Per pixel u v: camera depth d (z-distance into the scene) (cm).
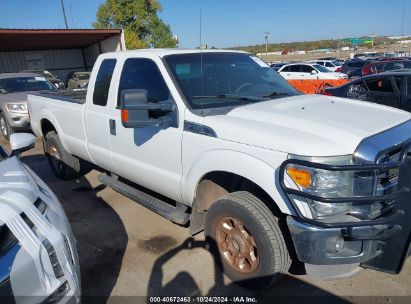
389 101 792
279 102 332
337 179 238
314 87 1511
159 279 322
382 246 257
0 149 322
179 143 323
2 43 2216
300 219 242
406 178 238
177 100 326
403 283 305
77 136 488
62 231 241
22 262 200
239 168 273
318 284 308
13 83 1057
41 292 205
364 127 270
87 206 489
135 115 307
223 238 311
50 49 2680
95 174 620
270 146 258
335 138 252
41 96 576
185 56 370
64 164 561
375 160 238
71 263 235
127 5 3200
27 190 239
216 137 291
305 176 239
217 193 333
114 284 318
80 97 557
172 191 347
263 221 269
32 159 744
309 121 276
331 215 243
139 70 375
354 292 296
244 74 393
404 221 244
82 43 2588
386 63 1844
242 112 305
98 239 398
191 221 335
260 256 276
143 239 394
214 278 320
